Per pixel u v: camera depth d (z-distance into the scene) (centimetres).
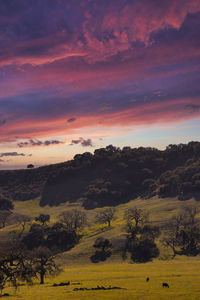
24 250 4975
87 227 17175
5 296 4716
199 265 8606
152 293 4175
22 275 4778
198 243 12088
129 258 11188
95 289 4928
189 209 16388
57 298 4169
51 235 14088
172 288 4559
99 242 12175
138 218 14375
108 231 14550
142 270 8100
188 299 3678
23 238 14212
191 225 13500
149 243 11712
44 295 4566
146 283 5384
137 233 13500
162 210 17862
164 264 9275
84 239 14175
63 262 11200
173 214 16325
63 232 13912
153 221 15238
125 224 15012
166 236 12950
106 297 4031
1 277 4703
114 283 5712
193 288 4478
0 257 4734
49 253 7662
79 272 8706
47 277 8044
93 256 11681
